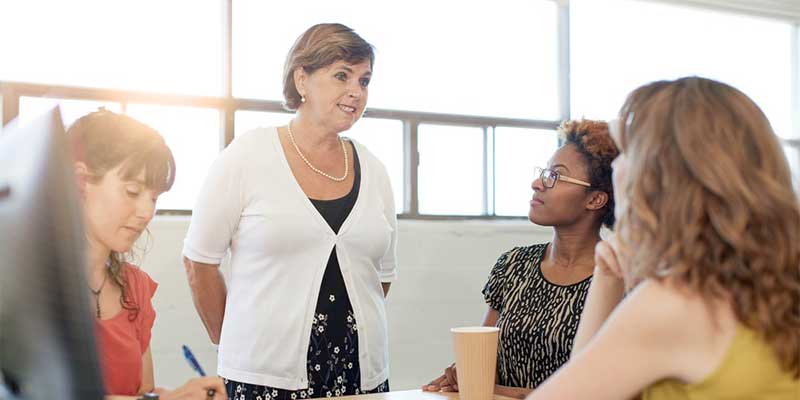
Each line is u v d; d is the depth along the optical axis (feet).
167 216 13.00
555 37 16.44
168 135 13.15
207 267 6.58
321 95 6.35
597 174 5.82
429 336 14.71
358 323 6.25
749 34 18.11
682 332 2.77
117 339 4.57
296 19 14.14
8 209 1.80
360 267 6.41
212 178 6.41
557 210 5.88
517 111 16.10
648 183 2.89
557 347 5.56
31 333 1.77
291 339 6.06
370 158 6.86
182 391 4.06
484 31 15.80
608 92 16.83
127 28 12.94
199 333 12.82
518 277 6.09
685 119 2.86
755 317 2.73
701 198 2.79
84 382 1.76
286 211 6.21
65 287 1.74
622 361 2.81
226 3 13.57
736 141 2.81
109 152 3.69
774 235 2.76
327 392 6.11
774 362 2.77
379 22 14.88
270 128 6.64
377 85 14.87
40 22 12.36
